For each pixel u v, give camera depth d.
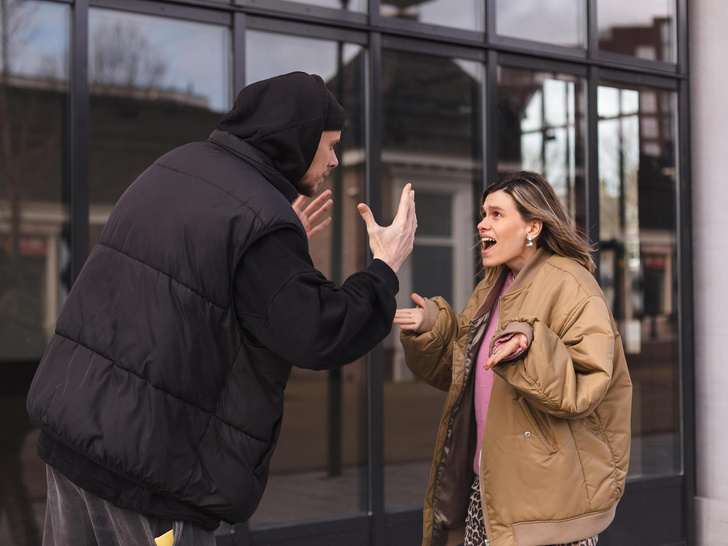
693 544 5.43
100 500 1.87
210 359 1.84
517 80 5.05
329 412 4.54
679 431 5.53
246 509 1.88
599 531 2.59
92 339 1.86
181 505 1.83
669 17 5.55
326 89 2.08
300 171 2.04
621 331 5.44
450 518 2.82
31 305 3.88
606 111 5.41
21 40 3.82
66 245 3.92
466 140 4.92
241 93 2.05
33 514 3.90
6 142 3.81
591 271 2.75
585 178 5.28
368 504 4.59
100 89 3.96
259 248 1.85
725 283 5.39
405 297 4.79
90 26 3.92
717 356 5.42
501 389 2.62
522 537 2.54
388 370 4.70
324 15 4.42
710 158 5.45
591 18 5.23
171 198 1.90
